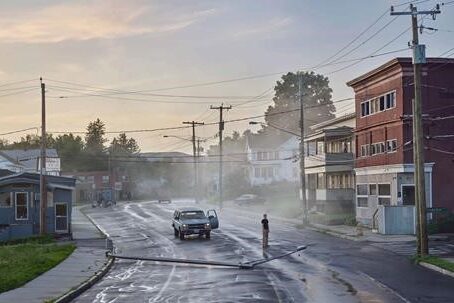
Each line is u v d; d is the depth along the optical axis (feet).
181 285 75.66
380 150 169.17
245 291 69.51
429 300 62.85
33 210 158.81
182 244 133.18
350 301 62.28
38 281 76.43
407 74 155.02
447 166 155.02
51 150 337.31
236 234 156.25
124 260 106.22
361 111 183.32
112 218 231.09
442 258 97.81
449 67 156.35
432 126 155.12
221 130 286.66
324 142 226.38
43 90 156.04
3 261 90.79
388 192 163.63
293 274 84.58
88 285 74.84
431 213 149.38
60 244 133.69
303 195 182.60
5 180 156.76
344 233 151.64
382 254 110.42
